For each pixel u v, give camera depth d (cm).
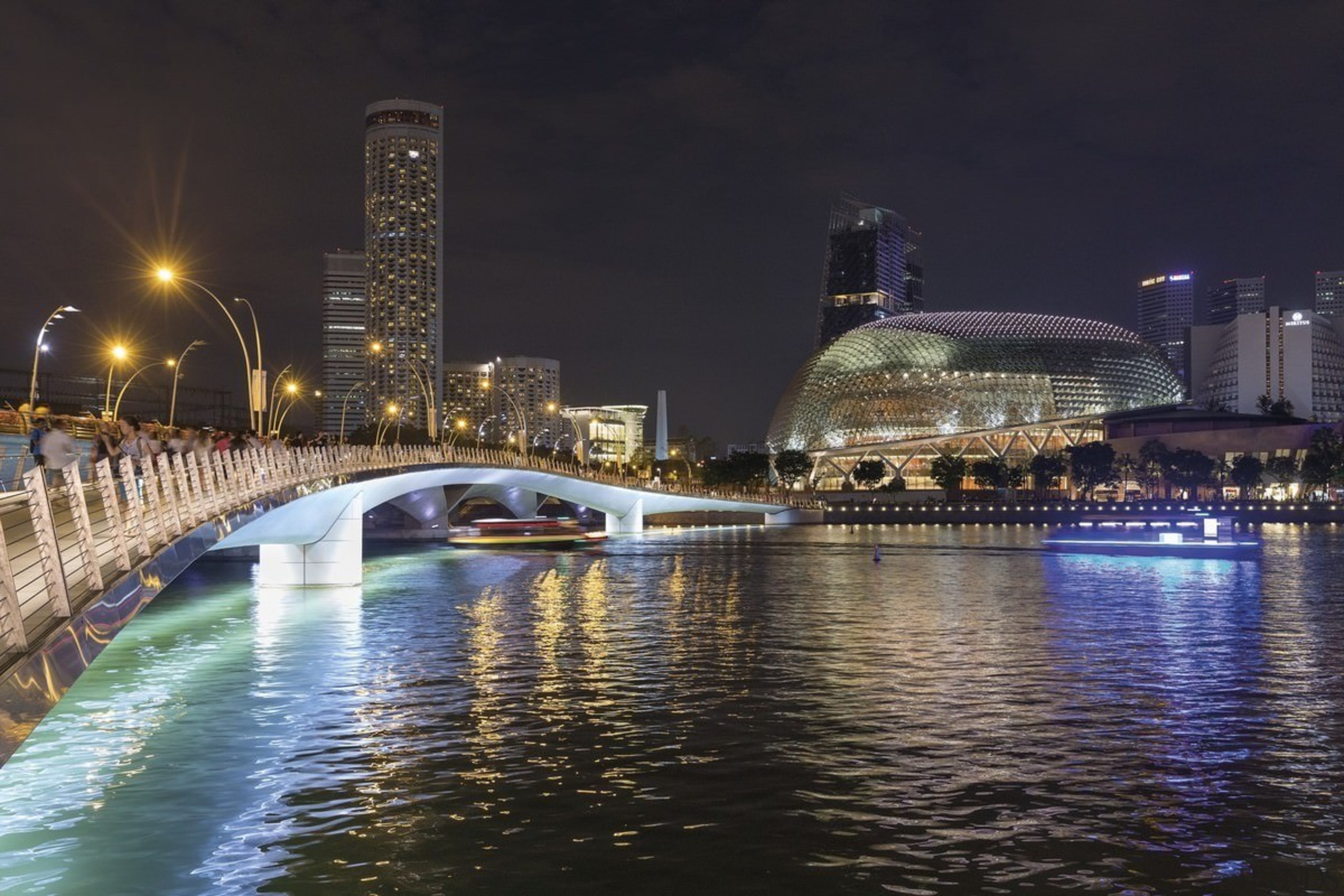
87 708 2947
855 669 3597
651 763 2361
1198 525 14475
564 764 2347
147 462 2264
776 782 2211
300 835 1891
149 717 2833
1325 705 2989
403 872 1720
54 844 1853
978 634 4522
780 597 6150
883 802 2075
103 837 1884
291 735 2627
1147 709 2934
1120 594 6362
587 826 1936
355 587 6544
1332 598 6066
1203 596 6184
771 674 3481
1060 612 5397
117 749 2488
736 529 17562
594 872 1720
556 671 3566
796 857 1788
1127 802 2084
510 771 2298
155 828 1928
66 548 1792
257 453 4034
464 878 1698
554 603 5819
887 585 6988
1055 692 3178
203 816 1995
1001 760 2391
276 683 3341
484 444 17962
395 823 1958
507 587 6781
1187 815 2006
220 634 4491
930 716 2828
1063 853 1811
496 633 4534
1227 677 3438
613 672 3531
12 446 4094
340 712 2892
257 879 1694
